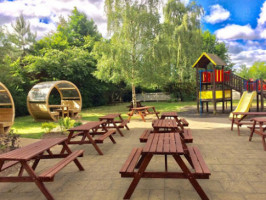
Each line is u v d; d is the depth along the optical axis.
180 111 16.45
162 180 3.76
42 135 8.49
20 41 22.64
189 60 24.02
